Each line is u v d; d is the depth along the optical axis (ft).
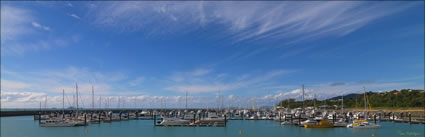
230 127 255.50
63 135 204.23
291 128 241.76
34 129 240.12
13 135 203.00
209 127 254.06
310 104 582.35
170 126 260.62
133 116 408.46
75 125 268.00
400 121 296.30
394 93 474.90
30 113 498.69
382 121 313.94
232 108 592.19
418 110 370.73
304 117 308.60
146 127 258.37
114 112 614.75
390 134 200.44
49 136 197.77
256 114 418.31
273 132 215.51
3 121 342.44
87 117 326.65
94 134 208.74
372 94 523.70
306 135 198.08
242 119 359.87
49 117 384.06
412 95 431.02
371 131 216.95
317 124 239.09
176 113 475.31
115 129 241.55
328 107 539.29
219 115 342.23
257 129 236.63
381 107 441.68
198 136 197.16
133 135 203.21
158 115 480.23
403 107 407.64
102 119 330.34
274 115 366.84
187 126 261.24
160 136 198.08
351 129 227.81
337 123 242.99
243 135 199.41
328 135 197.47
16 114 463.01
